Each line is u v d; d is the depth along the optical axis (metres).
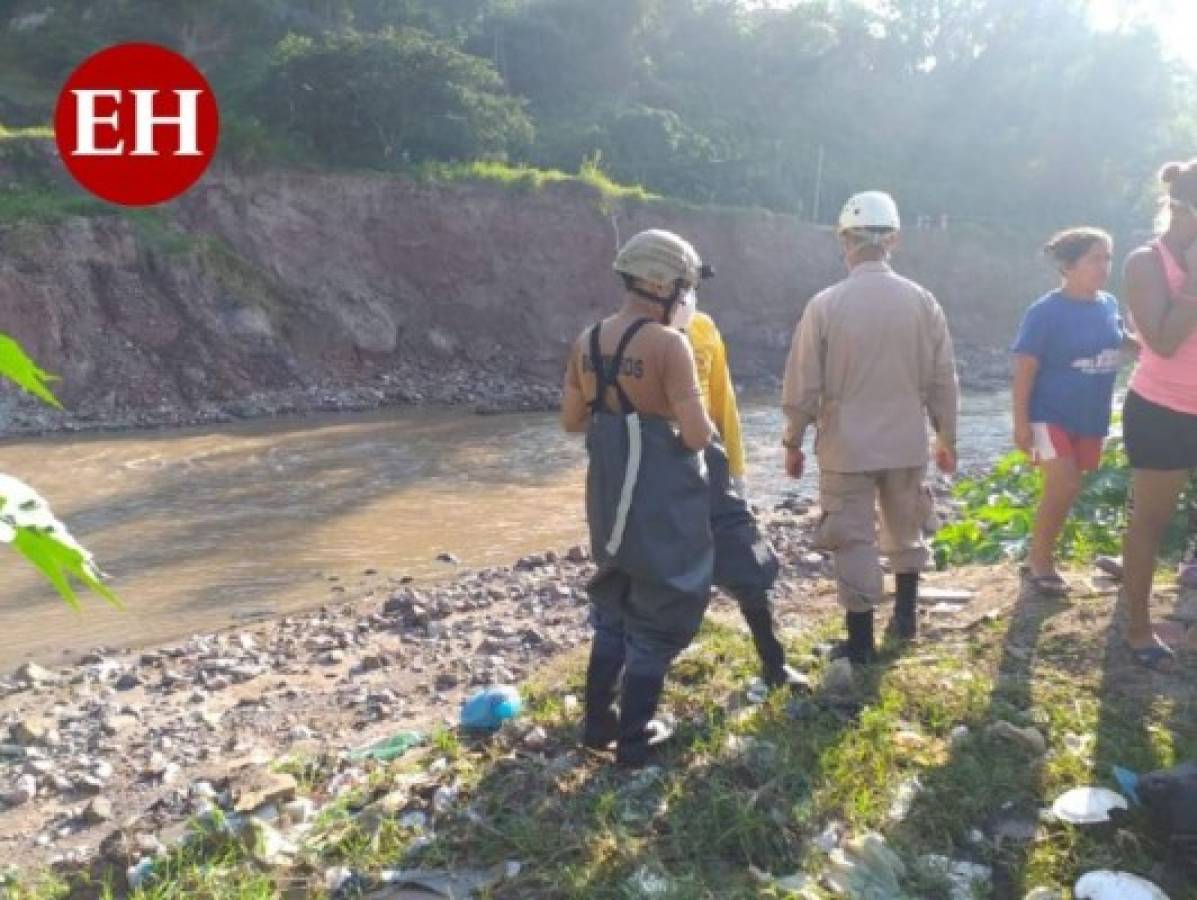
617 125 54.69
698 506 4.30
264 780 5.04
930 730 4.59
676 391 4.20
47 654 9.36
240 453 21.81
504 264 39.34
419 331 37.16
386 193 37.91
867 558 5.20
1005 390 37.16
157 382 29.44
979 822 3.96
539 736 4.93
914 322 5.07
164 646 9.44
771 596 7.95
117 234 30.91
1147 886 3.48
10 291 28.27
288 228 35.81
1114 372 5.80
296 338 33.75
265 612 10.65
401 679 7.46
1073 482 5.79
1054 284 56.16
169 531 14.73
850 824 3.95
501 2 67.44
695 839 3.89
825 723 4.66
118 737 6.69
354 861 4.02
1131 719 4.51
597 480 4.29
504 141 43.03
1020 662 5.14
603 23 65.00
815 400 5.19
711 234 45.25
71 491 17.77
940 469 5.47
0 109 41.56
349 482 18.62
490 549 13.59
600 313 40.75
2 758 6.46
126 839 4.47
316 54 39.59
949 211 67.06
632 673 4.37
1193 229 4.46
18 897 4.25
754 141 67.06
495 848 3.97
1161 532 4.80
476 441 23.75
